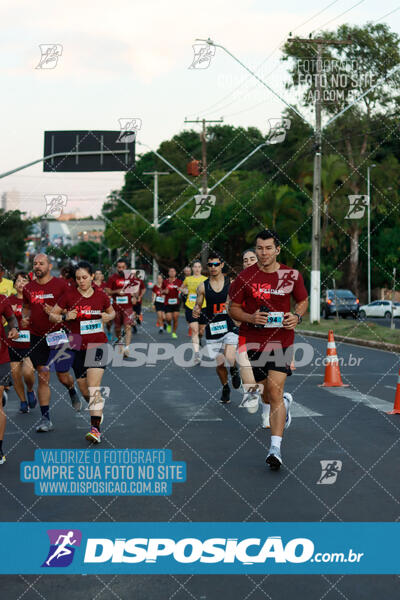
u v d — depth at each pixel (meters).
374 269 53.00
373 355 16.98
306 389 11.20
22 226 109.88
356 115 46.31
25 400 9.38
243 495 5.50
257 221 41.00
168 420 8.68
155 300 24.23
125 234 52.28
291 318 6.42
